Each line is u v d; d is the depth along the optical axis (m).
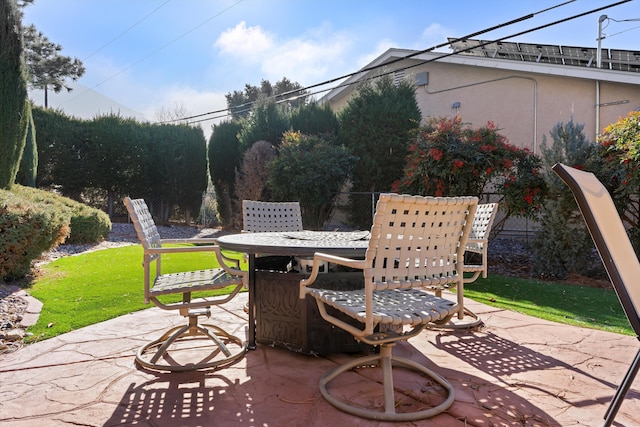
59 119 11.33
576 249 5.26
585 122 8.46
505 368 2.33
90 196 11.99
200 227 12.26
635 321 1.30
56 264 5.49
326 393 1.95
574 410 1.84
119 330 2.90
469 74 9.95
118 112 12.57
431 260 1.84
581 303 3.86
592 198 1.49
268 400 1.92
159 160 12.36
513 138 9.36
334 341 2.45
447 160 5.94
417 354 2.55
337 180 8.80
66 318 3.13
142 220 2.37
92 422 1.72
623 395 1.46
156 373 2.22
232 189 11.56
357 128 9.17
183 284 2.28
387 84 9.24
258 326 2.67
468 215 1.93
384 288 1.68
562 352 2.57
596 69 8.02
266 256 3.01
